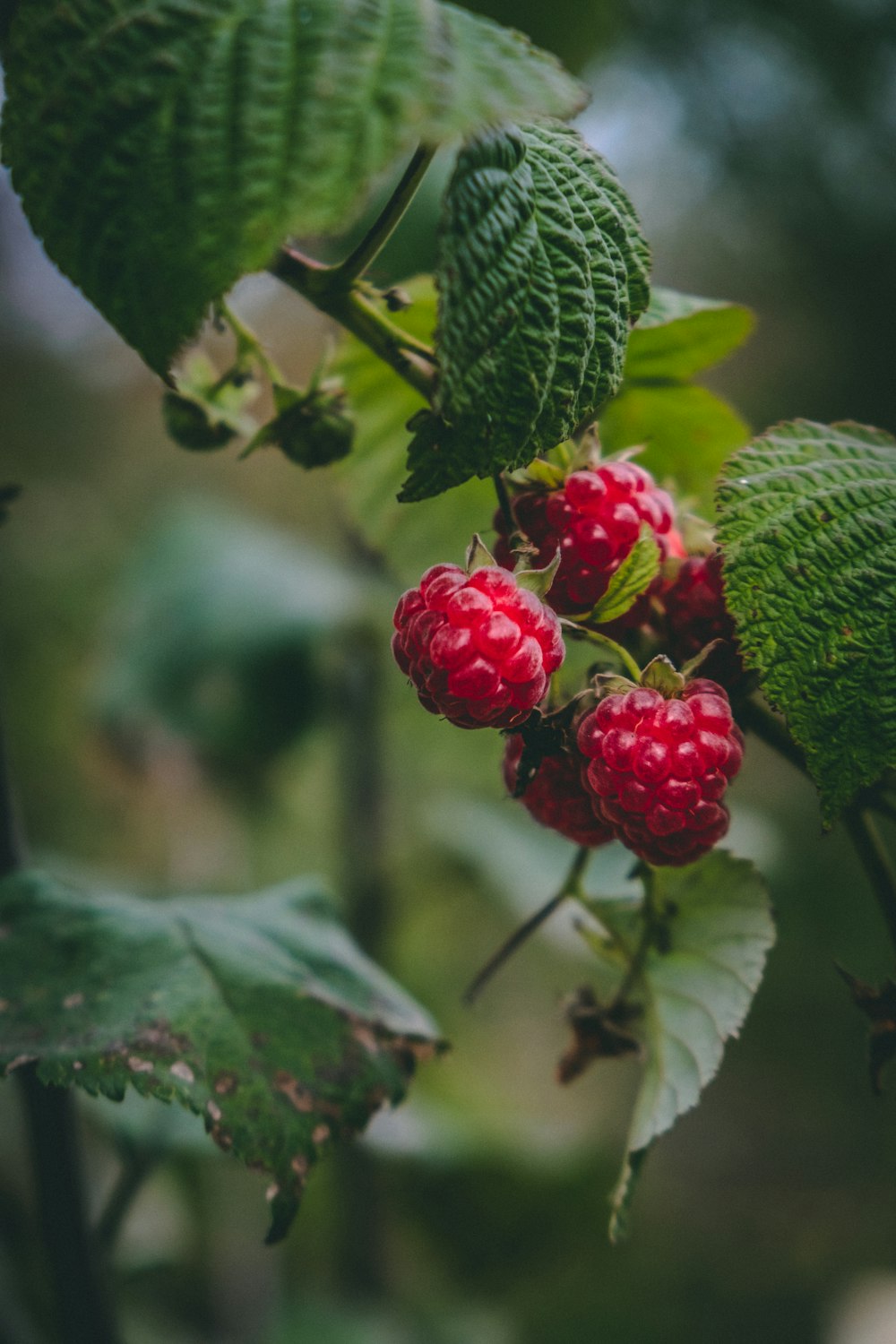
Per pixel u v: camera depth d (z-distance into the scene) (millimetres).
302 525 1068
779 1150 1373
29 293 1074
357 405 349
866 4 915
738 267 1231
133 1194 392
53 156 256
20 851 348
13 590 1023
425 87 248
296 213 248
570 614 287
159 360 254
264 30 254
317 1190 793
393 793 761
